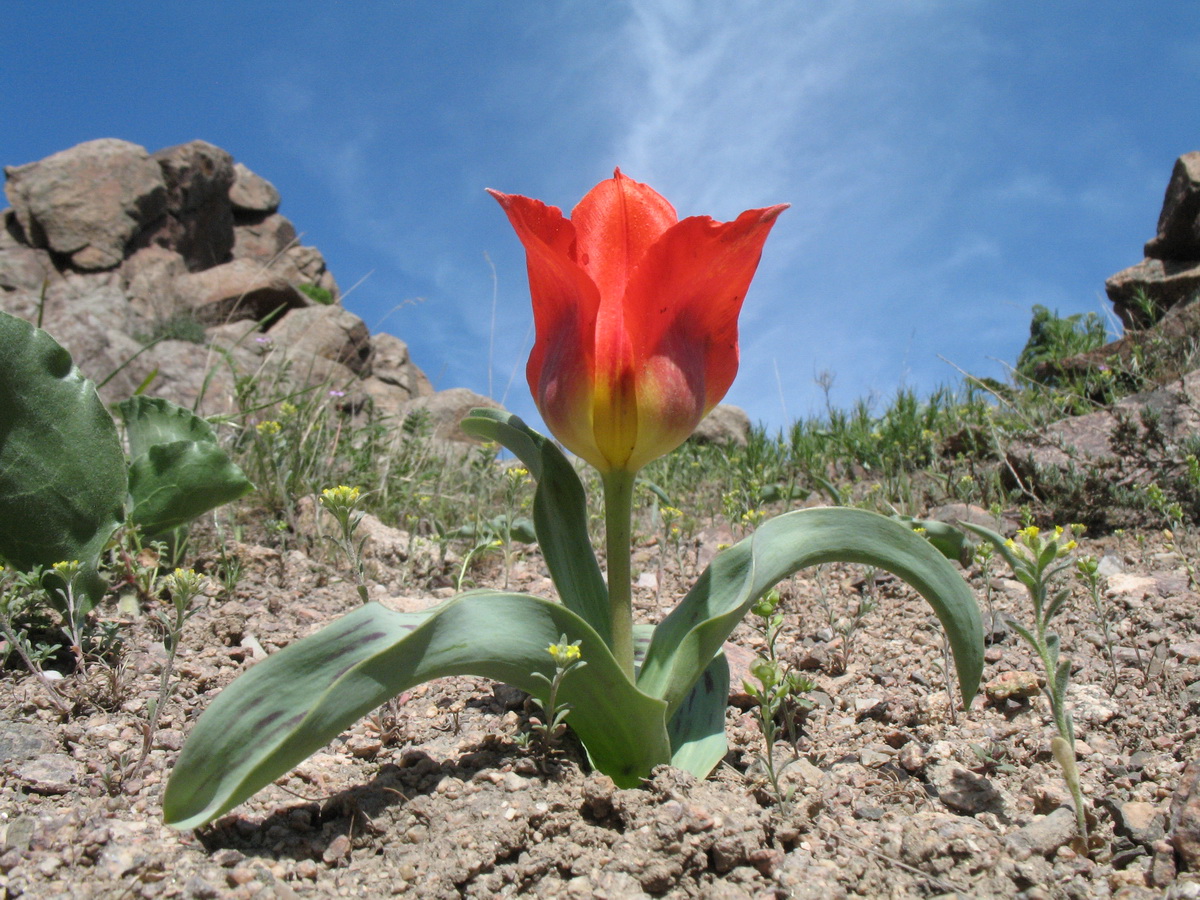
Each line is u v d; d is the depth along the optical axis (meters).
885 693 0.29
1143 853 0.20
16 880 0.18
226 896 0.18
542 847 0.20
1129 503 0.46
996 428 0.61
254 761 0.18
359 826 0.20
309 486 0.55
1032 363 0.96
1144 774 0.23
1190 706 0.26
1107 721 0.26
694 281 0.19
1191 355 0.68
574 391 0.20
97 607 0.33
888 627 0.35
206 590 0.36
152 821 0.20
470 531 0.47
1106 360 0.78
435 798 0.21
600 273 0.20
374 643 0.19
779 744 0.26
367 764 0.24
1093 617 0.34
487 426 0.24
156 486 0.36
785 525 0.22
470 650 0.19
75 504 0.31
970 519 0.49
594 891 0.18
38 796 0.21
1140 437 0.50
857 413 0.78
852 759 0.25
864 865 0.20
